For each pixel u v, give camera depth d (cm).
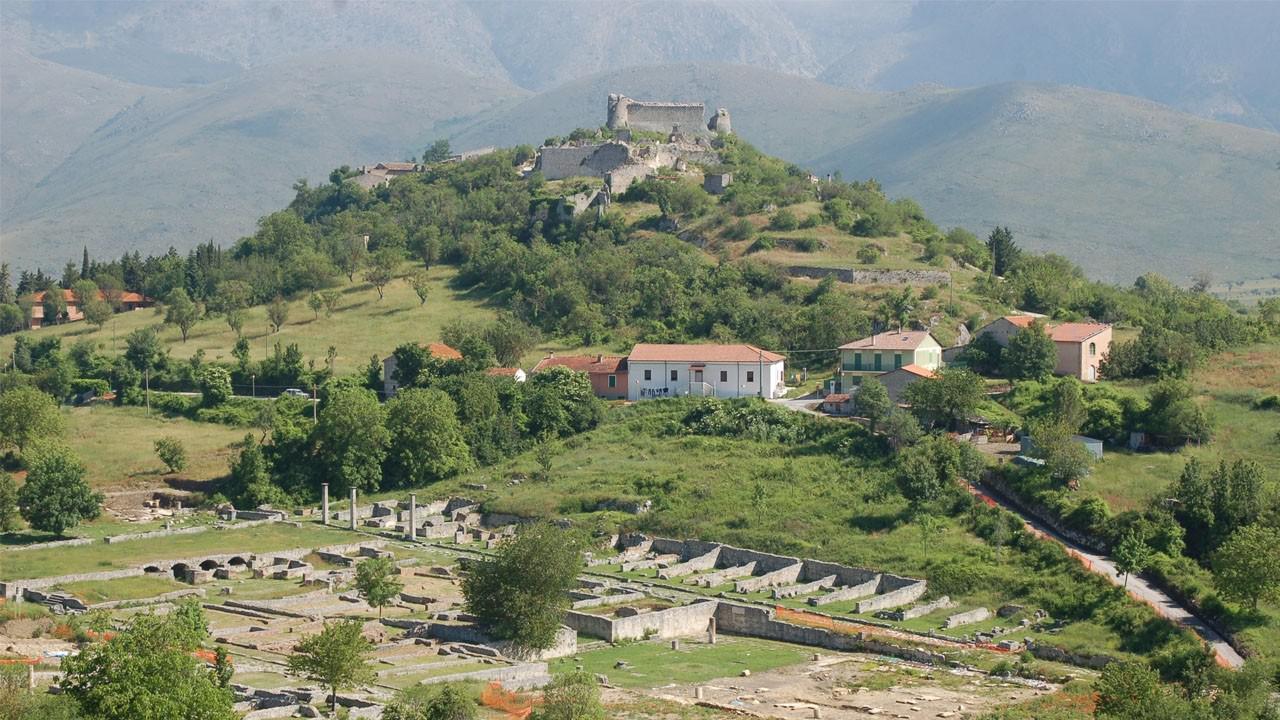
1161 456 18725
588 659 14362
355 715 11431
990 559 16675
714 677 13638
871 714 12350
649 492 19900
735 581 17212
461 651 14125
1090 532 16938
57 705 9638
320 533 19775
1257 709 11919
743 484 19588
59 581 16462
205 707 9962
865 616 15712
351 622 13288
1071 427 18938
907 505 18200
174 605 15612
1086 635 14725
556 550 14675
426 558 18488
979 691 13100
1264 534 15025
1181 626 14462
